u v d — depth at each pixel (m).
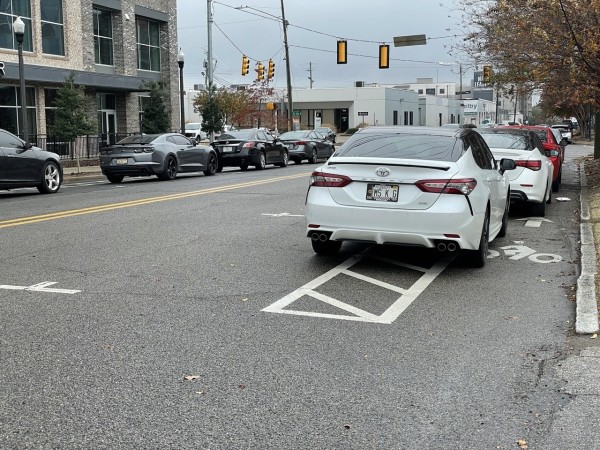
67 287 7.25
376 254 9.16
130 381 4.71
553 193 17.69
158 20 39.19
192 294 7.00
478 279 7.83
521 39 17.69
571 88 17.48
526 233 11.12
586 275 7.51
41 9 30.06
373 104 79.25
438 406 4.32
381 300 6.88
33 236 10.24
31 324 5.98
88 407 4.29
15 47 28.56
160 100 33.84
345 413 4.21
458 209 7.62
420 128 8.83
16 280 7.53
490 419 4.13
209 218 12.25
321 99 81.38
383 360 5.15
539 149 13.49
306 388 4.60
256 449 3.75
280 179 21.42
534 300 6.93
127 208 13.61
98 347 5.39
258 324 6.03
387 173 7.79
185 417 4.14
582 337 5.70
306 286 7.38
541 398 4.45
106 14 35.16
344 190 7.96
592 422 4.09
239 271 8.05
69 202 14.77
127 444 3.80
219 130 38.31
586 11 15.41
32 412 4.21
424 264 8.60
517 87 21.31
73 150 31.20
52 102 27.66
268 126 68.06
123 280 7.56
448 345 5.51
